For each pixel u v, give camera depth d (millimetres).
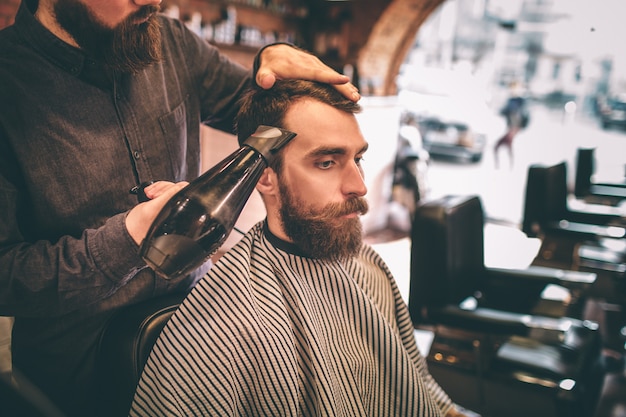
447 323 1722
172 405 801
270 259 931
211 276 864
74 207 940
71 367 1012
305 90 875
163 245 648
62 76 909
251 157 755
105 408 958
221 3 3988
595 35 7512
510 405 1694
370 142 4535
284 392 828
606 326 2746
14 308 850
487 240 4844
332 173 886
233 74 1225
